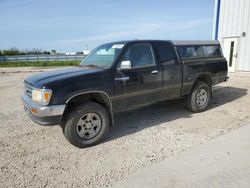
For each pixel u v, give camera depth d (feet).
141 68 15.17
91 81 13.01
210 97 20.21
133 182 9.65
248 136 13.97
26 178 10.16
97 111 13.30
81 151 12.75
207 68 19.36
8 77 47.91
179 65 17.31
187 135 14.47
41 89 11.95
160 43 16.67
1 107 22.40
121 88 14.17
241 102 22.53
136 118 18.29
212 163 10.90
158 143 13.41
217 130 15.17
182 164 10.93
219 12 47.32
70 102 13.02
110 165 11.13
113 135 14.92
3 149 13.07
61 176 10.28
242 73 43.29
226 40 46.57
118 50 14.71
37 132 15.65
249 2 41.34
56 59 114.21
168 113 19.44
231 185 9.19
